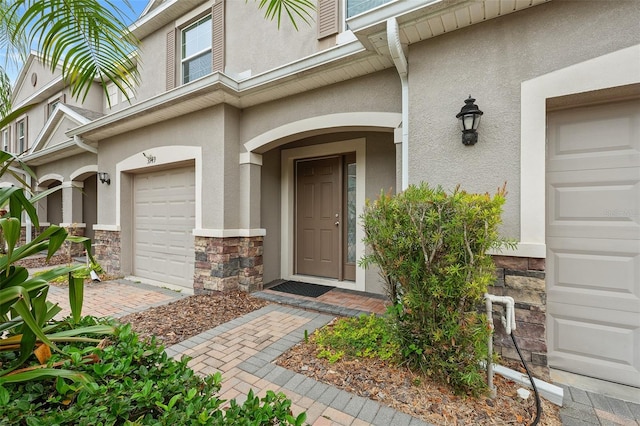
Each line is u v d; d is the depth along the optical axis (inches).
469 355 82.5
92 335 70.2
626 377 90.7
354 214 201.5
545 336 92.1
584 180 96.5
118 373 51.8
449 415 74.5
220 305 161.8
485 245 80.2
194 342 116.4
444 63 110.0
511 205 98.3
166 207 220.1
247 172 186.5
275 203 217.8
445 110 109.7
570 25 91.7
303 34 173.8
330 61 136.6
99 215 253.3
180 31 243.3
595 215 95.2
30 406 42.5
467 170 105.4
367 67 138.3
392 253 89.6
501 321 94.7
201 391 54.1
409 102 116.8
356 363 97.3
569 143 98.5
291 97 168.2
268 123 177.2
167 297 180.9
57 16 65.0
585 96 91.9
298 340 117.7
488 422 72.5
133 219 242.7
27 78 419.5
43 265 290.8
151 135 214.8
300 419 46.1
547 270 101.2
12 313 61.5
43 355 57.6
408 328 92.6
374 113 141.9
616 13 86.2
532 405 79.2
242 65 199.6
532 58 96.5
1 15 67.4
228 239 181.8
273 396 51.2
